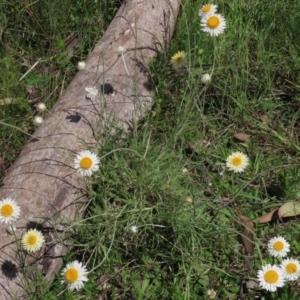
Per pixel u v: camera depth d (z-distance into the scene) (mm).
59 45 1181
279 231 899
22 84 1125
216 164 992
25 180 878
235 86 1076
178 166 917
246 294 833
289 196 938
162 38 1125
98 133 948
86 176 891
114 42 1093
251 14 1202
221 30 926
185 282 843
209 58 1110
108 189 889
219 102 1079
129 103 1005
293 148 1007
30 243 787
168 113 1049
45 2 1211
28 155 915
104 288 855
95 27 1216
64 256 850
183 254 842
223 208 912
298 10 1184
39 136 943
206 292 823
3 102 1092
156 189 883
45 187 871
